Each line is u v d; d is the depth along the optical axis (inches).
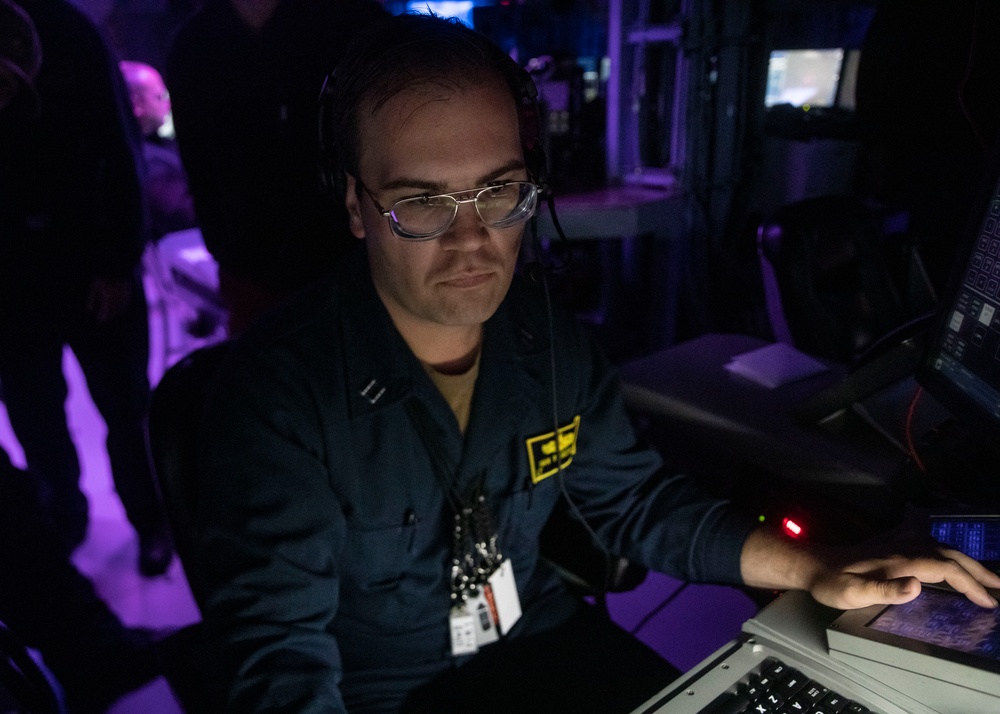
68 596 73.2
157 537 84.3
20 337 76.9
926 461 45.0
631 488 45.8
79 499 88.8
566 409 44.1
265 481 35.7
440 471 40.0
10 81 65.2
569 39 155.8
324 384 37.8
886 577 33.6
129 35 161.8
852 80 133.6
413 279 33.5
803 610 35.8
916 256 92.0
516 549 44.8
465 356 41.3
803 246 82.0
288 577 35.0
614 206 110.0
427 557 40.9
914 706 29.7
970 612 31.4
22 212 71.0
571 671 42.6
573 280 147.3
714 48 113.6
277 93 68.8
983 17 58.7
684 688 31.9
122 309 78.5
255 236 74.5
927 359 45.1
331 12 68.5
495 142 31.3
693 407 54.7
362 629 41.5
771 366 59.5
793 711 30.2
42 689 38.4
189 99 70.8
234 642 33.6
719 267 127.0
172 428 37.7
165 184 127.3
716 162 120.9
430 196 31.4
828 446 47.6
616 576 47.4
